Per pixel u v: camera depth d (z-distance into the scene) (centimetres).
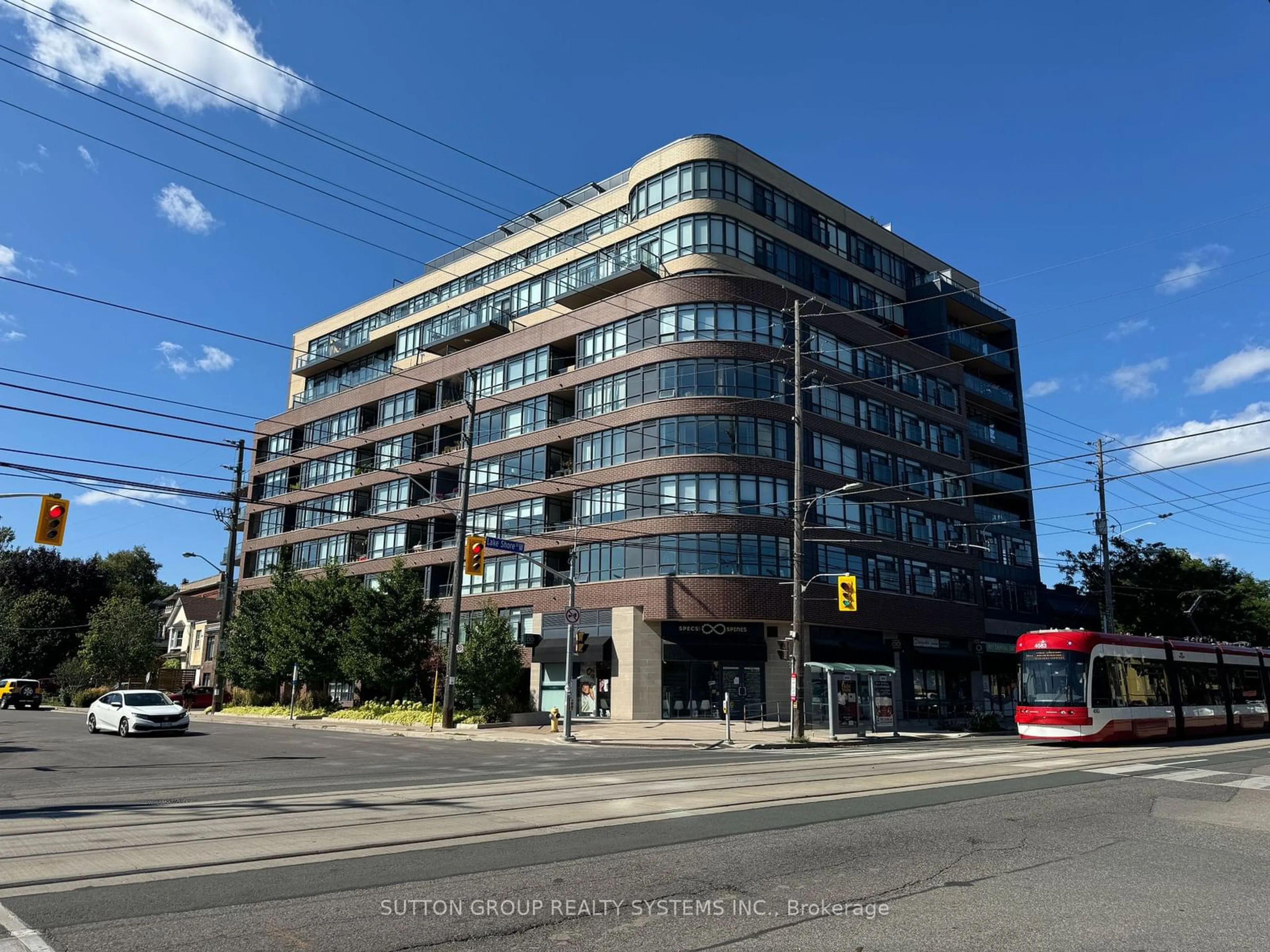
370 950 534
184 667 7075
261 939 552
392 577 3681
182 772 1634
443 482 4816
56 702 6128
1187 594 4750
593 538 3841
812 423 3941
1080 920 600
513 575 4234
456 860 788
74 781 1459
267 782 1447
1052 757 1942
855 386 4241
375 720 3438
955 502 4744
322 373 6284
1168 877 729
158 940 549
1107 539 3791
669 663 3622
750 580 3541
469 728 3102
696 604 3522
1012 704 4978
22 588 7275
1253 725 2889
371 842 874
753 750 2456
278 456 6038
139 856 802
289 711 4147
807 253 4375
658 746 2544
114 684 5981
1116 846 866
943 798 1213
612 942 551
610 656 3669
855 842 879
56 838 898
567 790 1316
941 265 5406
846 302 4547
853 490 2873
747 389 3725
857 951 535
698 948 541
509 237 5056
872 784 1391
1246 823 1000
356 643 3741
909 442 4497
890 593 4134
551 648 3909
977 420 5325
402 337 5566
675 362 3759
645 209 4175
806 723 3328
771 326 3862
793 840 884
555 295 4662
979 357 5388
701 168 4031
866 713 3297
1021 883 708
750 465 3659
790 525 3684
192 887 687
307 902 641
